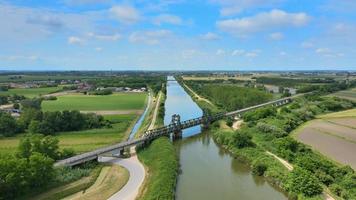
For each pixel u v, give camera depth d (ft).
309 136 373.61
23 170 192.24
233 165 280.92
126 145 295.48
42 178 203.31
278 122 418.10
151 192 199.21
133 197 198.80
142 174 240.12
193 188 226.17
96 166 254.88
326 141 347.97
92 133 376.89
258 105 625.00
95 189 209.05
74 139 346.33
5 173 185.57
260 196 214.28
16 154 218.18
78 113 403.34
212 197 211.41
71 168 239.30
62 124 386.93
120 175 235.40
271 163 254.88
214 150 333.01
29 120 383.04
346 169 226.17
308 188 199.72
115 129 399.65
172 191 206.90
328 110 592.19
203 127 448.65
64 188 207.41
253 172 256.93
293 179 212.64
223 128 414.41
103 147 302.04
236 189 225.56
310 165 234.38
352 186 203.82
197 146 351.46
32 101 558.97
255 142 331.57
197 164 282.77
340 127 430.20
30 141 235.20
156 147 296.10
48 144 244.83
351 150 310.04
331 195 200.03
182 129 402.93
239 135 315.99
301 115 487.61
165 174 226.17
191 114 566.77
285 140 295.89
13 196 190.29
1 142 330.75
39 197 193.67
